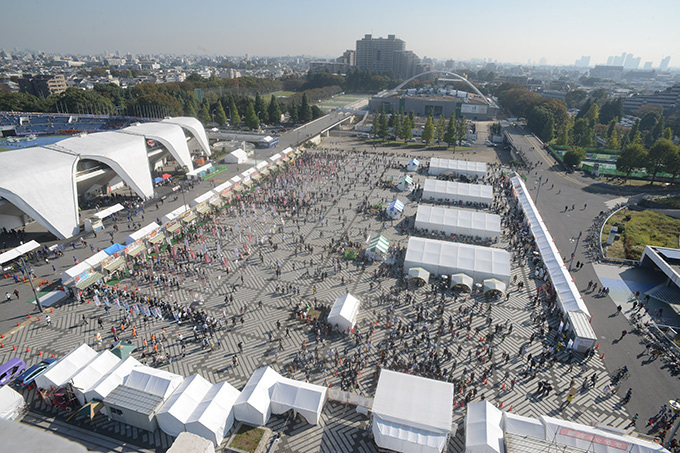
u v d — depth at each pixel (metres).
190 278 56.31
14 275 54.94
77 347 39.72
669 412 36.56
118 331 45.66
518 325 48.22
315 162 113.25
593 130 139.75
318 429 34.38
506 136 151.25
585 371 41.59
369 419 35.00
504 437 31.06
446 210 74.12
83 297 51.09
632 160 101.75
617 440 30.45
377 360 42.09
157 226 64.75
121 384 36.28
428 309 50.69
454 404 37.22
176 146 93.81
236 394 35.72
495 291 53.41
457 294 54.06
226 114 173.75
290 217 76.75
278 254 63.28
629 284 57.72
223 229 71.19
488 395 38.38
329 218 76.69
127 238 60.22
